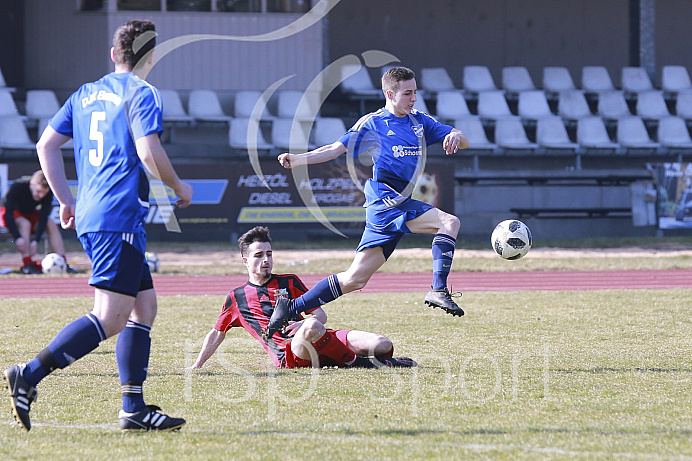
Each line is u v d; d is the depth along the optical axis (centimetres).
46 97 6500
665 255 5175
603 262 4694
